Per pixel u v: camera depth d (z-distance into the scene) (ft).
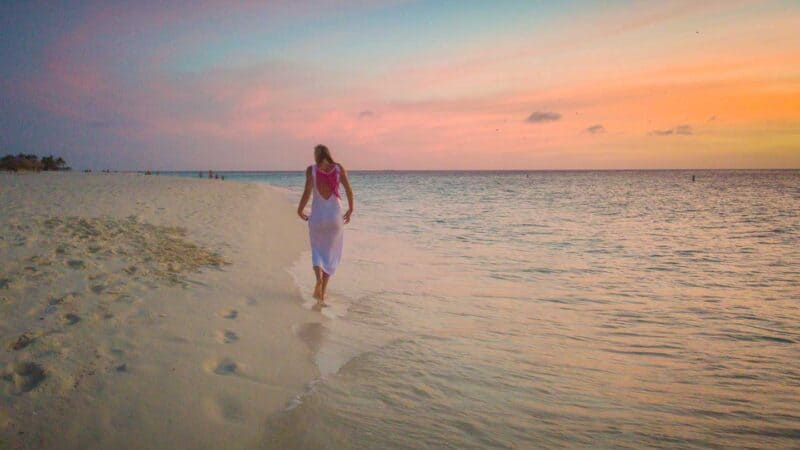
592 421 9.07
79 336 10.65
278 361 10.95
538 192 127.03
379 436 8.11
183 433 7.61
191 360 10.23
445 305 17.38
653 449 8.14
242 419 8.25
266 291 17.03
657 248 31.32
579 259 27.30
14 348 9.73
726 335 14.46
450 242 33.88
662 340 13.97
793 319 16.06
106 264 16.81
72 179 94.68
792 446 8.36
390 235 37.65
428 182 244.63
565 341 13.75
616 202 83.05
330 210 16.85
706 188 156.66
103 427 7.51
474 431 8.47
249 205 51.93
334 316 15.30
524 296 18.92
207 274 17.99
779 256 28.32
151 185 82.79
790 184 195.93
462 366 11.59
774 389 10.75
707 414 9.50
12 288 13.03
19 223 22.36
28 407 7.77
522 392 10.23
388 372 10.98
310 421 8.42
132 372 9.33
